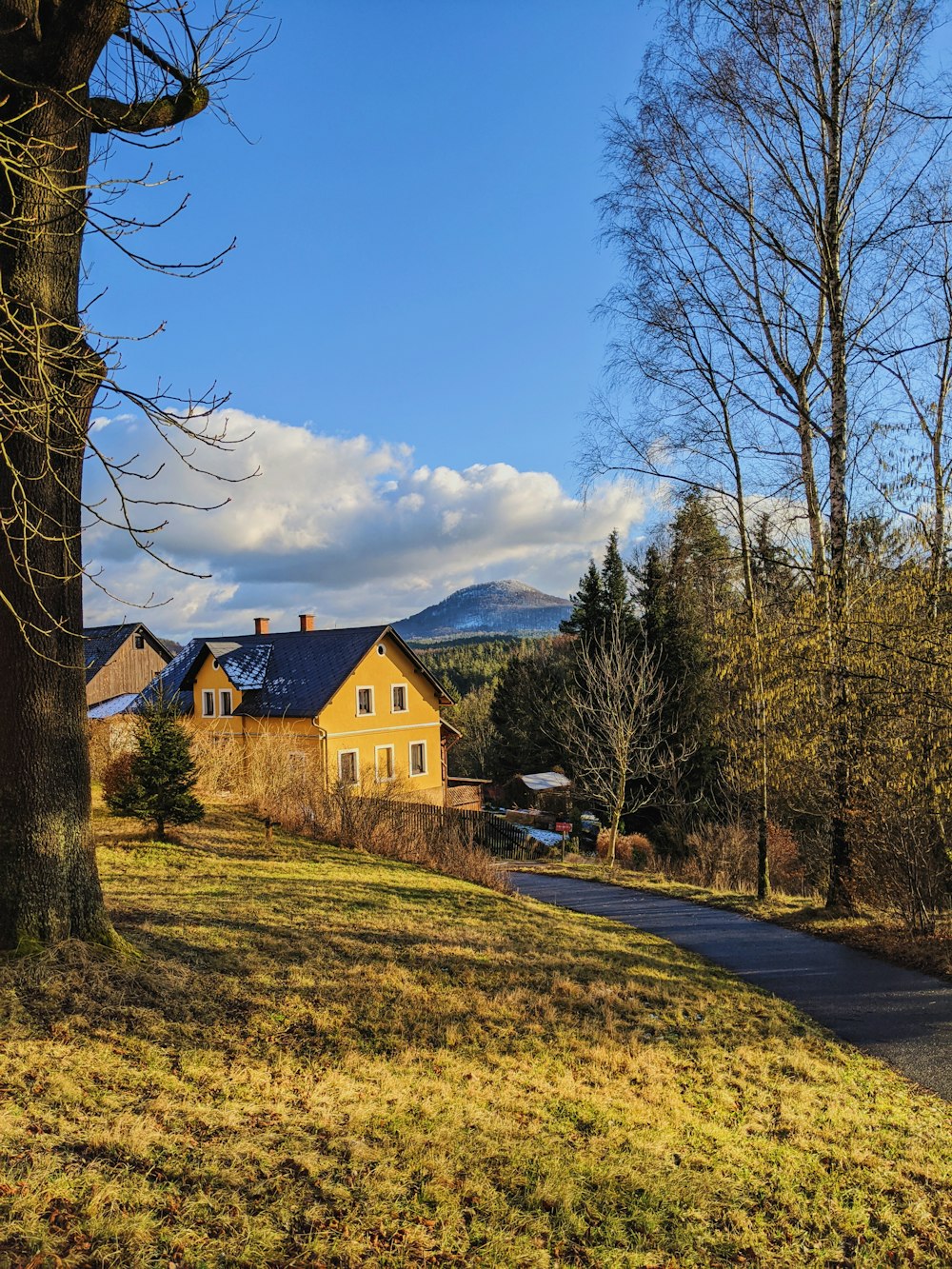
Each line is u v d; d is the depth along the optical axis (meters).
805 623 11.52
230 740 22.88
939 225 11.41
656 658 28.62
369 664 32.06
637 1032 7.34
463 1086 5.63
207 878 11.84
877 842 12.46
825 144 12.41
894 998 8.98
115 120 6.68
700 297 13.71
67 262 6.13
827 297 12.52
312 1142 4.46
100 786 19.38
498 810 37.28
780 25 11.84
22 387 5.48
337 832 17.92
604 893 17.58
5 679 6.15
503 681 48.75
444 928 10.38
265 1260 3.45
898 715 10.50
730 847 23.47
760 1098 6.25
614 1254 3.99
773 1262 4.16
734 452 14.69
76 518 6.38
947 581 10.38
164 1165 3.96
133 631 41.94
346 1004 6.76
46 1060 4.79
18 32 5.85
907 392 13.84
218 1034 5.72
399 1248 3.71
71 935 6.29
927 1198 4.98
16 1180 3.61
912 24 11.42
